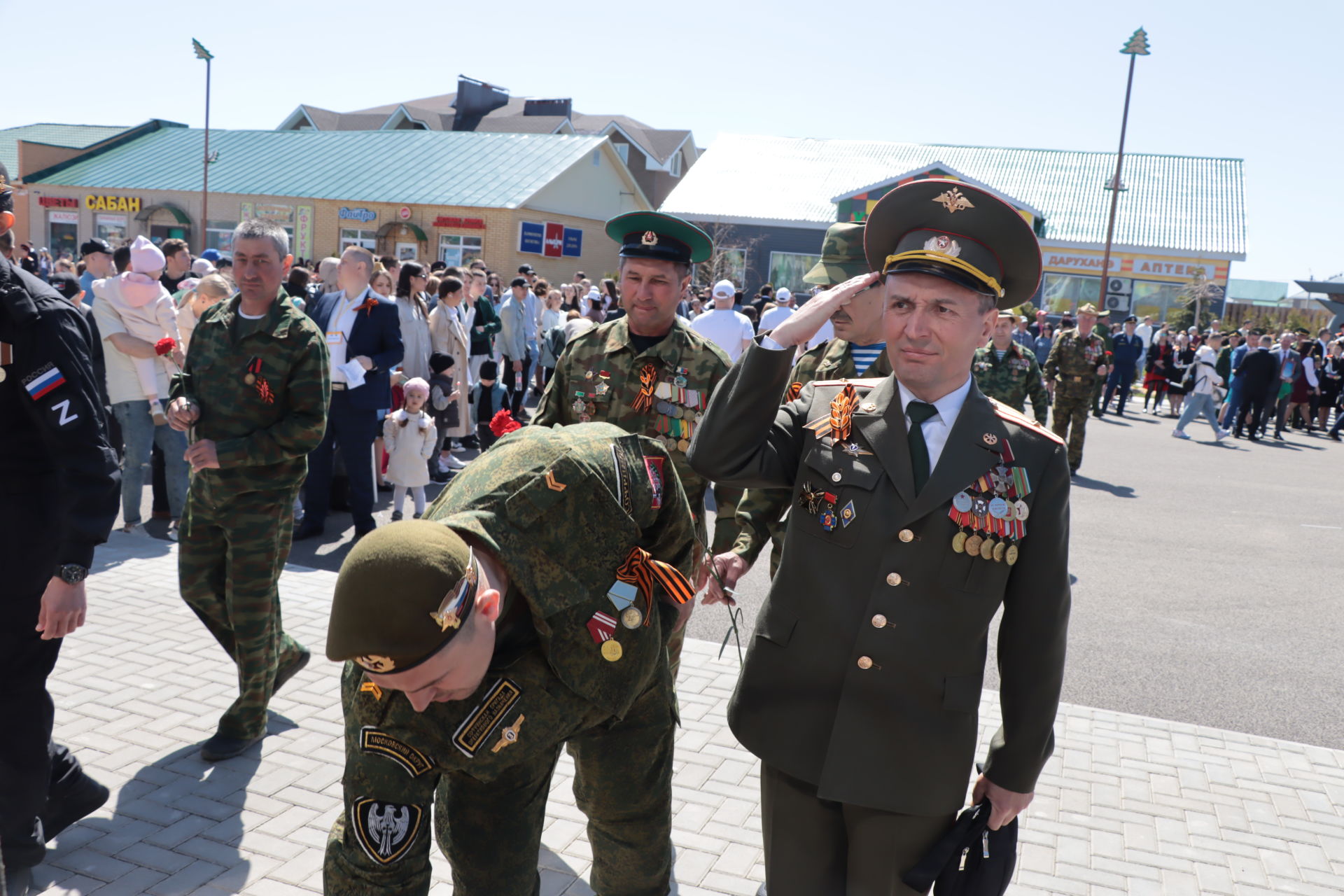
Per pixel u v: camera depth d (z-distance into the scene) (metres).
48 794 2.88
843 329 3.54
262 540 3.71
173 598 5.45
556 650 1.90
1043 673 2.02
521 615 1.90
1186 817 3.79
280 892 2.99
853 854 2.11
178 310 7.40
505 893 2.06
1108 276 33.28
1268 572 8.16
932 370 1.99
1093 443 16.05
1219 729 4.69
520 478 1.88
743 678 2.21
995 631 5.44
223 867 3.10
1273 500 11.63
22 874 2.92
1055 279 33.84
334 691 4.43
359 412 6.95
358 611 1.52
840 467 2.08
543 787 2.07
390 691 1.79
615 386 3.42
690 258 3.41
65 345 2.66
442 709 1.80
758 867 3.26
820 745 2.06
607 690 1.98
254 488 3.67
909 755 2.01
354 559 1.57
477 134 35.53
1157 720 4.78
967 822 2.08
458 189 31.97
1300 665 5.88
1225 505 11.16
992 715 4.55
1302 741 4.75
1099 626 6.40
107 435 2.76
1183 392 22.17
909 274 1.96
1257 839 3.64
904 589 2.01
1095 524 9.68
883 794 2.01
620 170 36.09
